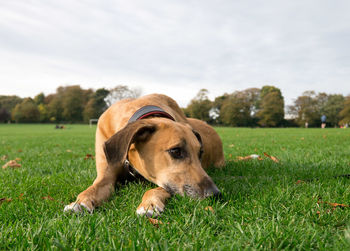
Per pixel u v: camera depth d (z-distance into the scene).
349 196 0.75
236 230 0.56
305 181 0.93
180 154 0.75
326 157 1.49
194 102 24.17
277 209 0.67
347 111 19.61
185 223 0.59
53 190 0.88
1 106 29.77
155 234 0.54
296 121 22.11
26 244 0.51
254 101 24.44
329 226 0.58
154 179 0.78
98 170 0.91
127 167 0.88
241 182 0.95
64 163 1.47
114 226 0.59
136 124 0.75
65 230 0.56
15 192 0.86
